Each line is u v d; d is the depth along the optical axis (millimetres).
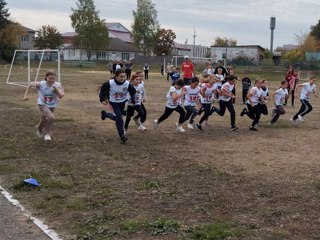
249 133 11836
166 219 5246
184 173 7398
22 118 13477
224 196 6176
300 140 10859
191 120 12219
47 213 5492
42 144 9586
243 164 8172
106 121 13320
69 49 92500
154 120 13250
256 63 61562
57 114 14750
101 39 83875
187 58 20594
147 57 76062
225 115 15508
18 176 7113
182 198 6074
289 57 76688
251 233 4867
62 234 4855
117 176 7152
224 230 4914
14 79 33594
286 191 6469
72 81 33938
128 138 10609
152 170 7570
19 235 4809
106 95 9820
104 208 5652
